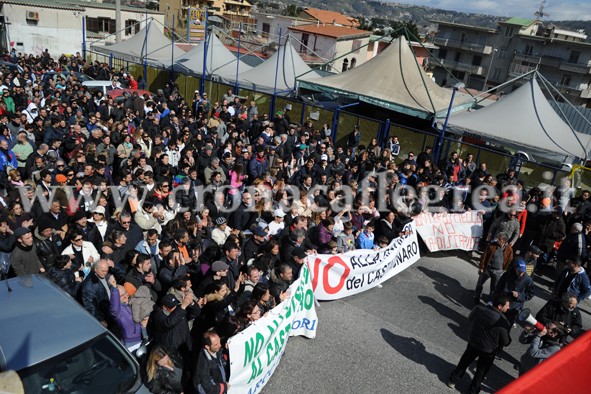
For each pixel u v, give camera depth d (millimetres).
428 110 18141
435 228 11547
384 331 8289
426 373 7332
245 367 5910
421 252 11914
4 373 3922
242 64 25750
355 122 18516
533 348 6879
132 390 4758
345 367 7203
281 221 9242
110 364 4777
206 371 5195
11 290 5301
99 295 6043
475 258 12055
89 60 33562
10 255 6785
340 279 8898
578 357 2400
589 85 66938
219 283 6211
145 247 7160
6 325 4695
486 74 75125
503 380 7484
